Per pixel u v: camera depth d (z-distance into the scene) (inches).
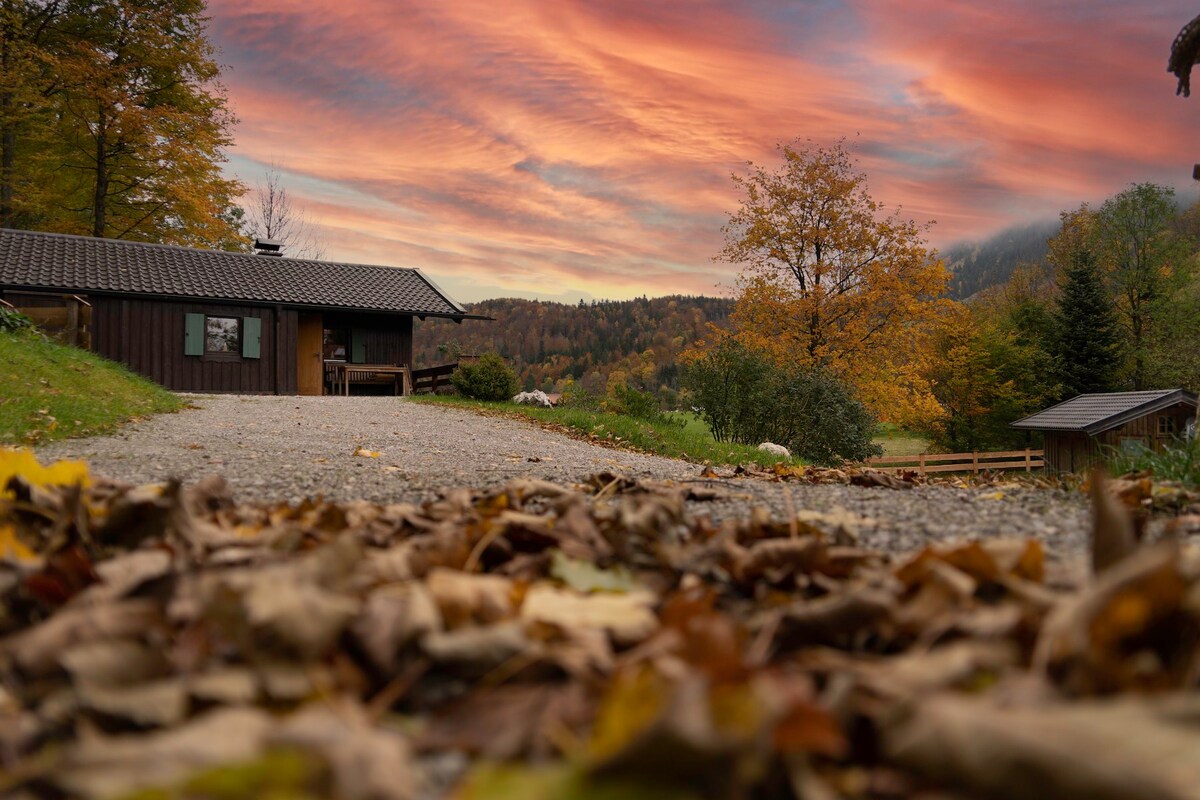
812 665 35.5
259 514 96.3
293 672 35.6
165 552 60.2
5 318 499.5
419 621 38.2
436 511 98.5
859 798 24.9
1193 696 21.6
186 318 808.3
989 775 20.5
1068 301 1681.8
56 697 33.3
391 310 887.7
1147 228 1694.1
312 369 882.8
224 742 25.9
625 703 27.0
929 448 1748.3
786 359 1125.7
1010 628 36.2
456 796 24.2
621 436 529.0
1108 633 31.3
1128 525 42.3
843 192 1174.3
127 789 23.1
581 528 74.7
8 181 1024.9
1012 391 1651.1
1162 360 1637.6
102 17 1051.3
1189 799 16.8
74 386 408.5
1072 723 20.4
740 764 22.5
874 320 1182.3
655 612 49.6
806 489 147.2
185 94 1115.3
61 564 52.8
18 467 91.7
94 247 858.1
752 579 58.3
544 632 40.8
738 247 1222.9
